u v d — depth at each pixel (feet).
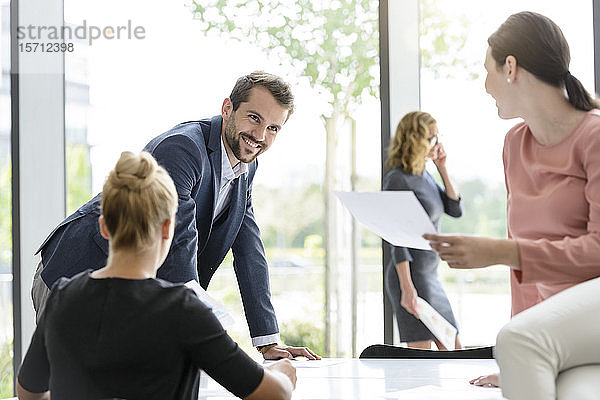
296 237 12.88
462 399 5.70
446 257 5.95
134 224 5.12
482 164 11.78
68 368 4.98
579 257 5.71
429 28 11.97
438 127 11.80
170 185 5.34
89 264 7.33
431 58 11.96
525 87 6.13
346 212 12.75
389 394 6.01
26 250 12.46
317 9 12.87
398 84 11.68
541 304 5.38
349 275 12.77
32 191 12.52
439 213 11.79
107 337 4.90
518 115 6.31
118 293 5.00
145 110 12.63
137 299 4.98
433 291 11.80
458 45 11.90
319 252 12.83
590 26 10.98
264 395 5.17
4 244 12.78
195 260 7.14
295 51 12.88
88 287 5.09
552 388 5.01
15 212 12.43
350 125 12.77
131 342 4.88
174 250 6.91
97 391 4.89
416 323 11.66
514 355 5.07
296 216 12.85
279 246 12.89
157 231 5.23
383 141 11.67
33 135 12.54
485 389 6.14
